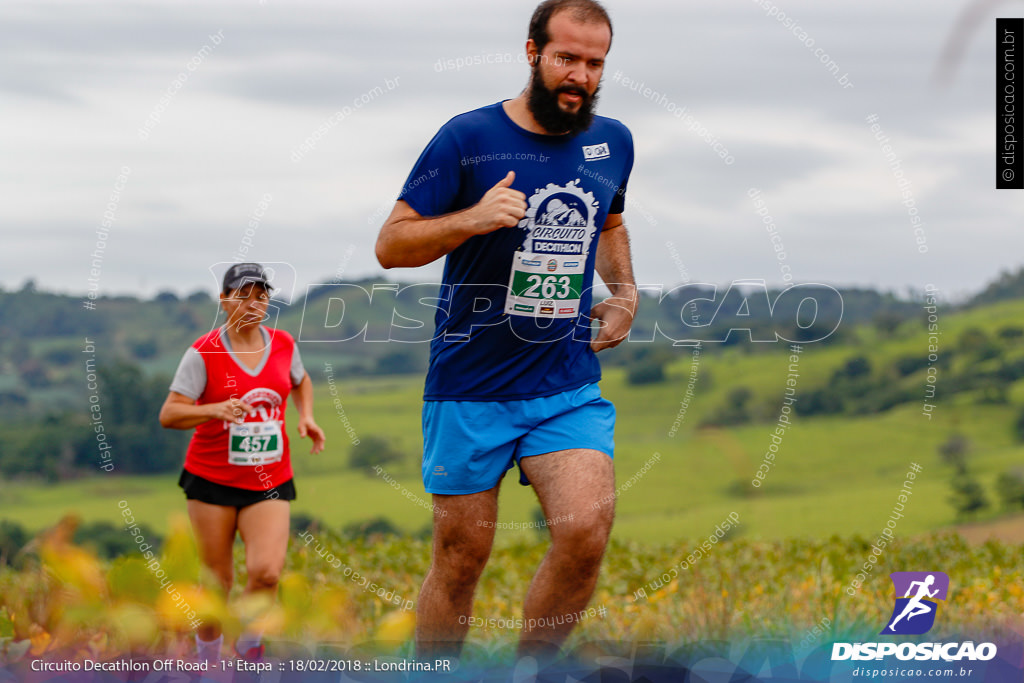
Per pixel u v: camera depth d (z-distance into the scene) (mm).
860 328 112312
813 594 10195
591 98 7383
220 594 6352
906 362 110188
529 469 7625
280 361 9203
